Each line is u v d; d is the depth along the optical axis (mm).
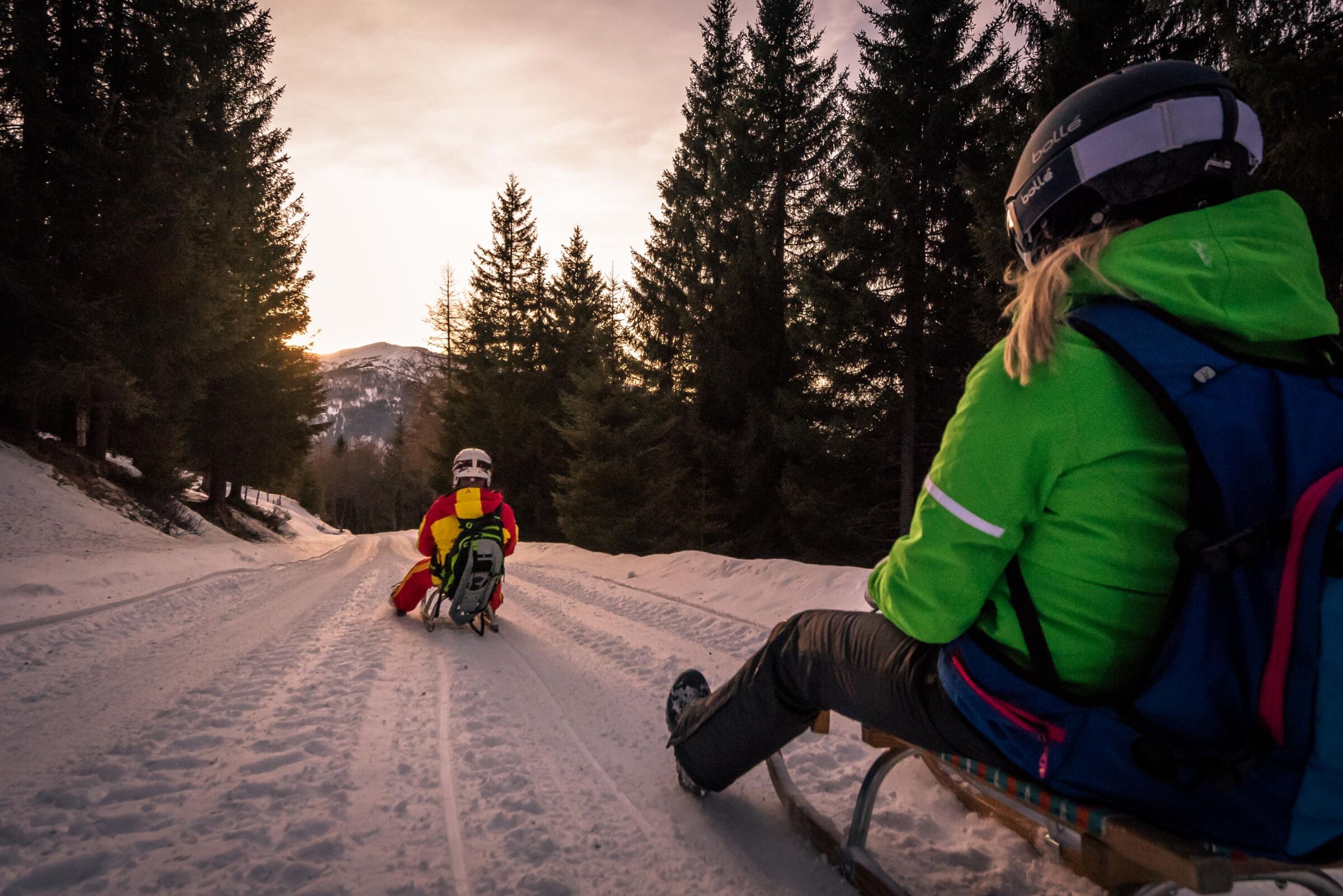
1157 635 1044
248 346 21984
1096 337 1072
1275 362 1021
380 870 2004
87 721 3350
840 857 1952
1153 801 1124
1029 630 1174
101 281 14812
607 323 33875
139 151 14375
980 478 1145
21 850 2086
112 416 18016
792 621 1919
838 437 16609
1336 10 6164
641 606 6988
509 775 2707
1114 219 1204
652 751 3004
